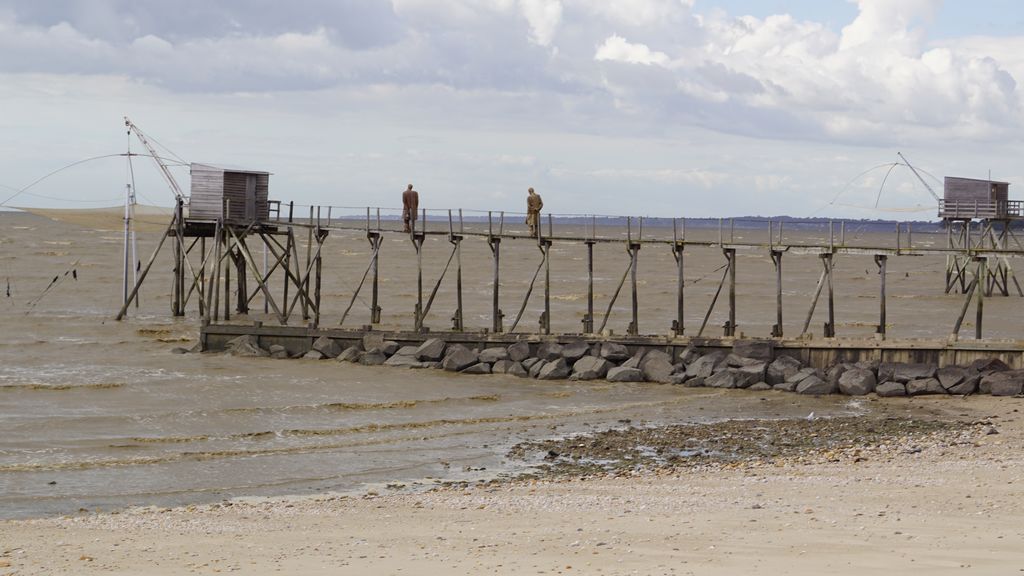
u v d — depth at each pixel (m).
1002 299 91.38
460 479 29.36
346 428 36.75
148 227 111.75
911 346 45.69
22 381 45.16
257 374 47.75
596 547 18.20
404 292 90.69
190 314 69.75
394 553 18.44
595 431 36.81
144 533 21.52
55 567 17.88
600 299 88.69
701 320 73.56
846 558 16.33
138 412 38.97
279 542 20.11
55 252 124.50
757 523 20.17
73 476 29.52
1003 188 81.31
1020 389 43.09
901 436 34.88
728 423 38.03
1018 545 17.19
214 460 31.80
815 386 44.44
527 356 49.88
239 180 58.00
